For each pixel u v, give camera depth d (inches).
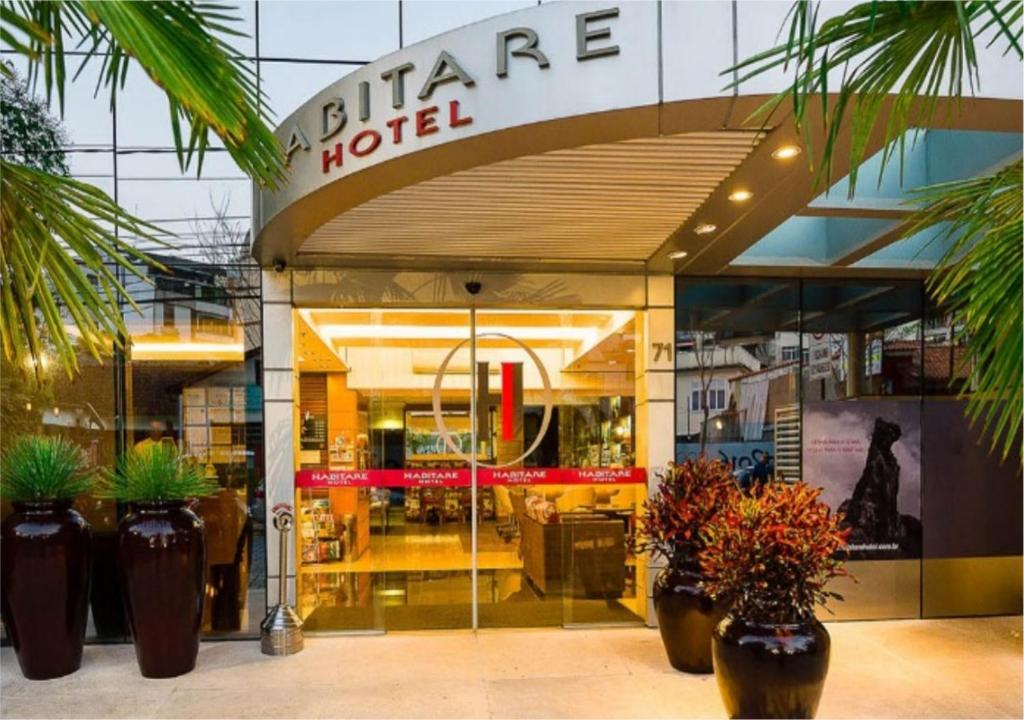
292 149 203.3
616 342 301.9
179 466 246.1
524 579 291.9
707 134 169.9
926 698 213.6
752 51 152.3
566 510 295.9
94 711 206.8
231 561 274.8
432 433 292.2
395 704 209.6
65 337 108.7
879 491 302.7
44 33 74.2
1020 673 235.0
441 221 230.4
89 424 273.4
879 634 278.5
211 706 209.6
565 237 249.0
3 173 101.8
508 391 295.9
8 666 245.9
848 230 275.6
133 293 275.3
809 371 303.9
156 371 276.1
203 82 85.0
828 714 202.1
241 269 278.5
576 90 158.9
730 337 301.4
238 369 277.7
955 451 306.0
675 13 154.9
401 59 176.1
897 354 307.0
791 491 192.2
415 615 287.3
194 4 90.0
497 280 289.7
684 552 234.5
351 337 290.8
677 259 277.4
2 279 105.0
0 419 265.7
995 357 124.4
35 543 230.2
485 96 165.5
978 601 303.6
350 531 286.8
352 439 288.7
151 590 229.8
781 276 304.5
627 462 300.4
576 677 230.2
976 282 123.6
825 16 148.6
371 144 181.0
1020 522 305.7
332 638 275.4
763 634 175.6
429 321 294.4
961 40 102.4
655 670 236.2
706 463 243.3
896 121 113.3
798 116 98.3
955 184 132.8
